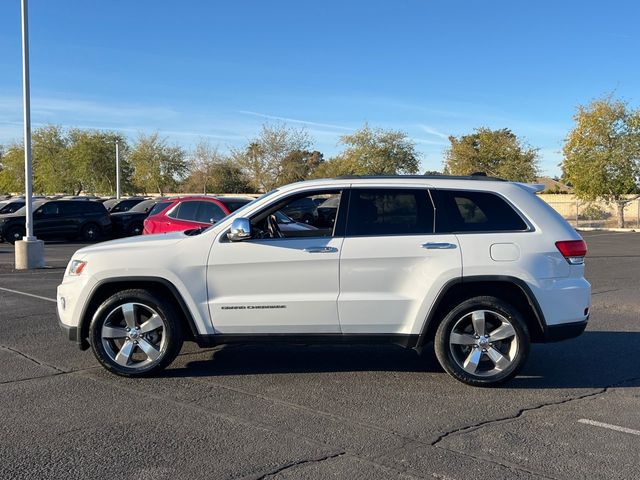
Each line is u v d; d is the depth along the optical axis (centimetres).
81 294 620
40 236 2570
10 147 5972
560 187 5906
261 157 4725
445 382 625
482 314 601
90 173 5478
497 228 608
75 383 616
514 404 562
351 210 618
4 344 771
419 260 598
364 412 539
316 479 412
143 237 662
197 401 564
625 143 3325
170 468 427
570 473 423
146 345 625
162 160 5759
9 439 476
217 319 610
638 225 3694
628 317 958
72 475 416
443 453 455
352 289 603
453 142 5056
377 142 4894
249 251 607
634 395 590
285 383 620
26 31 1594
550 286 596
